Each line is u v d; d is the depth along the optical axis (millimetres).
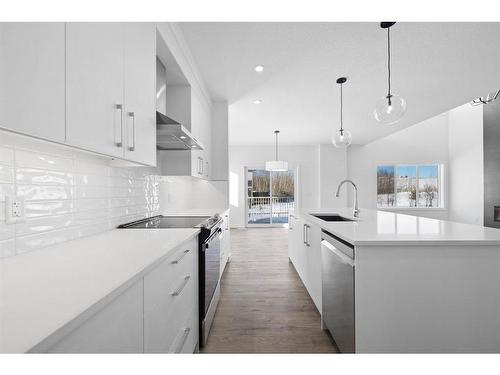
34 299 728
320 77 3607
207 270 2115
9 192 1175
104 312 786
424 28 2523
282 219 8977
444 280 1586
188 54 2908
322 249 2279
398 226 2125
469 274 1584
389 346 1583
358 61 3164
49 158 1404
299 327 2350
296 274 3840
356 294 1586
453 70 3395
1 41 742
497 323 1580
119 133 1422
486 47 2850
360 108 4930
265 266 4258
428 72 3453
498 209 6152
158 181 3068
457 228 2012
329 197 8461
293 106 4797
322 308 2299
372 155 8570
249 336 2201
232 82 3777
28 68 833
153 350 1137
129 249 1319
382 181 8656
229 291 3191
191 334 1787
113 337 833
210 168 4418
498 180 6148
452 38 2682
